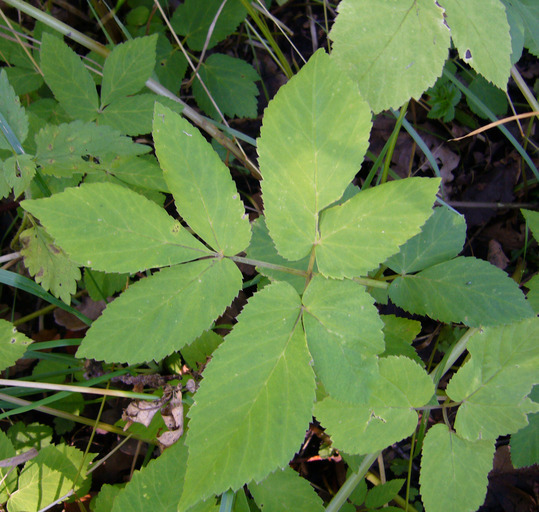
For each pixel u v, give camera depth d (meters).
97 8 0.37
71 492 0.29
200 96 0.38
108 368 0.32
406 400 0.25
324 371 0.22
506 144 0.41
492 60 0.24
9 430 0.33
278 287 0.23
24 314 0.38
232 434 0.21
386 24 0.24
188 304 0.22
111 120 0.30
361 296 0.22
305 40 0.43
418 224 0.22
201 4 0.38
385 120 0.42
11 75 0.34
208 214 0.23
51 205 0.21
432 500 0.24
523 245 0.38
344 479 0.34
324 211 0.23
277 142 0.22
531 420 0.28
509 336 0.26
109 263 0.22
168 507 0.26
